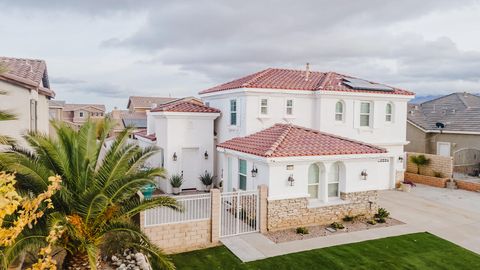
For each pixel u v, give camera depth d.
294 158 15.54
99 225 10.59
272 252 13.17
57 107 44.97
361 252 13.26
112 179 10.38
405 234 15.32
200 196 14.09
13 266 9.70
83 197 9.64
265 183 15.68
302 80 24.72
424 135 32.62
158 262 11.34
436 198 22.30
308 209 16.11
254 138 19.41
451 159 25.72
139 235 10.35
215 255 12.94
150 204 11.09
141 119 57.19
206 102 27.25
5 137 9.62
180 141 23.06
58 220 8.40
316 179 16.95
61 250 11.16
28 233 8.60
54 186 6.82
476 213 18.81
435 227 16.36
